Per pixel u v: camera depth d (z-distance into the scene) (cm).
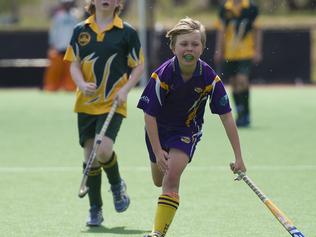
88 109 2462
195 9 12469
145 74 7919
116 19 2489
